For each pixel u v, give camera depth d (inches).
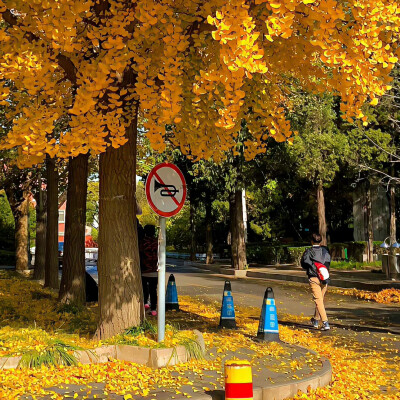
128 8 269.6
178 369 265.0
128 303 314.2
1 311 426.9
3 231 1742.1
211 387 239.5
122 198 317.4
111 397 219.6
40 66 246.8
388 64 249.4
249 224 1784.0
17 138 253.3
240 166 1056.8
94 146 255.1
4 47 254.5
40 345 265.0
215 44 274.1
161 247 293.3
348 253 1355.8
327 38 238.7
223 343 336.2
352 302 631.8
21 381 231.8
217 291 770.2
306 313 546.0
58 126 457.7
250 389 201.5
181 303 605.0
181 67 255.1
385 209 1454.2
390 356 352.8
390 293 660.1
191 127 295.4
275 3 218.7
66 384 237.1
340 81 259.9
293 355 314.7
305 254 449.4
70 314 430.3
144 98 260.7
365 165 1047.0
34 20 259.9
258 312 547.5
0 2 253.6
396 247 979.9
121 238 316.2
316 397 246.5
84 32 275.9
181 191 292.8
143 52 272.4
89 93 250.2
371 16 235.5
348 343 391.5
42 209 838.5
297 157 1039.6
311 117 1002.7
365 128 1077.1
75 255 507.8
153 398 219.1
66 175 823.7
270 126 329.1
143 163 794.8
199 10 282.8
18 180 956.6
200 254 1925.4
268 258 1362.0
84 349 275.9
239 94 242.4
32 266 1342.3
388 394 261.4
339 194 1467.8
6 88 259.3
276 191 1380.4
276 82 340.8
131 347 280.2
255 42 259.9
